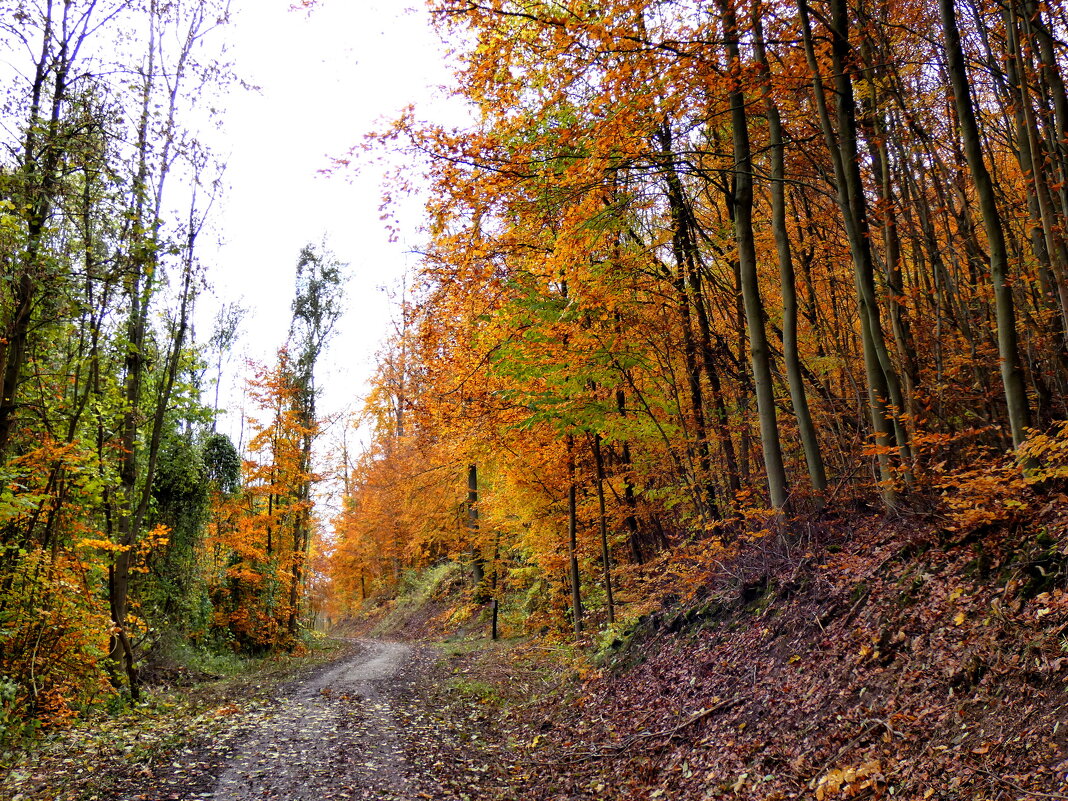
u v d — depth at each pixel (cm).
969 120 682
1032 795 368
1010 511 591
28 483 1002
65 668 1050
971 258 979
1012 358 657
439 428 1628
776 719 626
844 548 833
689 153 977
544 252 1179
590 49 827
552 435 1527
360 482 3834
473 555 2739
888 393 888
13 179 880
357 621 4134
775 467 981
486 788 708
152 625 1590
